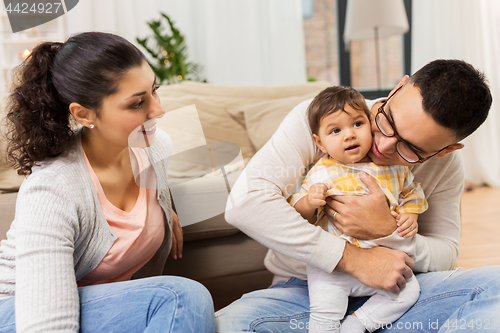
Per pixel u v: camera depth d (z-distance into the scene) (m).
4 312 0.65
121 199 0.83
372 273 0.77
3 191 1.16
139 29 3.17
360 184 0.85
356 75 3.96
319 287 0.81
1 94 1.03
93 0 2.89
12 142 0.73
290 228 0.79
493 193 3.11
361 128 0.82
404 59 3.88
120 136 0.74
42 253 0.63
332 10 3.93
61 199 0.69
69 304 0.61
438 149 0.76
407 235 0.82
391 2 3.02
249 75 3.43
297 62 3.51
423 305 0.78
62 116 0.74
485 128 3.45
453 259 0.92
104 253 0.78
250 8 3.36
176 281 0.69
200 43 3.38
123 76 0.69
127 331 0.63
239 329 0.76
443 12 3.57
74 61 0.68
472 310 0.67
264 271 1.32
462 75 0.68
